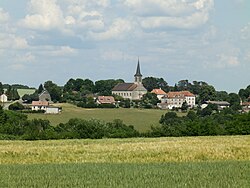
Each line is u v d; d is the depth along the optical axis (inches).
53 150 2476.6
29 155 2348.7
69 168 1779.0
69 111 7746.1
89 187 1274.6
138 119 6515.8
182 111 7770.7
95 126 4284.0
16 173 1604.3
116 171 1649.9
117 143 2869.1
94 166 1866.4
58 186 1296.8
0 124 4793.3
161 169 1711.4
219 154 2300.7
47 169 1745.8
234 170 1658.5
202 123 4210.1
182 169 1706.4
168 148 2456.9
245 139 3080.7
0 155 2338.8
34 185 1312.7
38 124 4859.7
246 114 4347.9
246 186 1273.4
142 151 2383.1
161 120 6358.3
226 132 4200.3
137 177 1475.1
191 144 2650.1
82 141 3142.2
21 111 7440.9
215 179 1414.9
